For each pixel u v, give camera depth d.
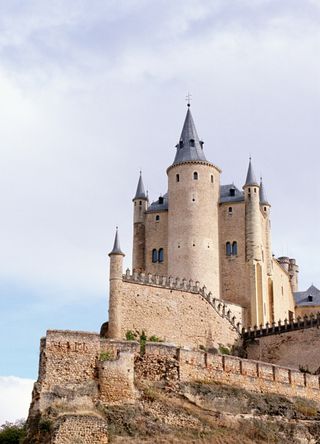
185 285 91.50
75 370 60.03
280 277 123.69
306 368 90.69
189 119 117.56
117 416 58.84
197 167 111.31
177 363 65.00
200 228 108.56
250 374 69.88
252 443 62.22
